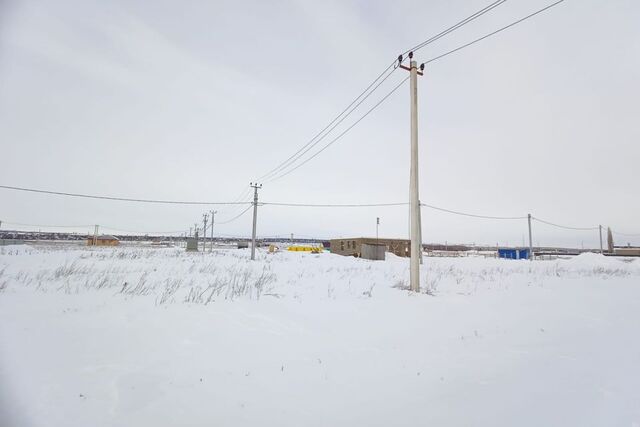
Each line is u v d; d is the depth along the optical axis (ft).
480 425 9.71
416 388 12.48
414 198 40.37
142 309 23.11
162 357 14.99
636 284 47.19
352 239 133.18
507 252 167.32
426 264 88.79
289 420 10.06
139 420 9.78
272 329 20.27
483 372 14.07
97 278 37.63
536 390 12.12
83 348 15.42
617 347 17.62
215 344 17.12
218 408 10.70
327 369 14.40
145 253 104.37
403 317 24.57
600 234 205.36
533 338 19.48
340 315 24.67
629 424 9.61
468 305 29.43
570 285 45.01
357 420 10.11
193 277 42.86
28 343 15.49
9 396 10.66
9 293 26.94
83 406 10.39
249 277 43.52
